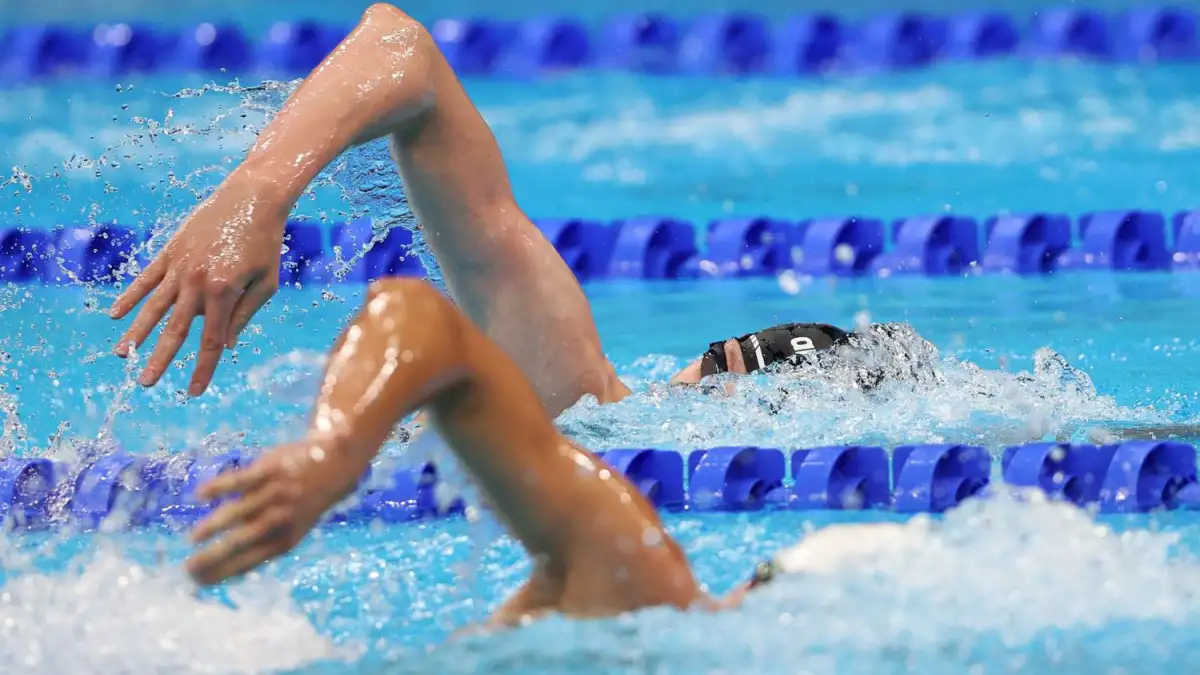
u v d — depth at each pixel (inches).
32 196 912.9
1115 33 1344.7
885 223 894.4
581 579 237.3
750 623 239.9
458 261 436.1
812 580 261.3
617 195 978.7
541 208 947.3
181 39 1347.2
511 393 226.8
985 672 225.9
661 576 240.5
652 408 487.8
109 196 903.7
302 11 1558.8
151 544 388.8
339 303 729.0
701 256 858.1
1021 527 293.6
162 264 359.6
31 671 252.8
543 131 1174.3
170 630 277.0
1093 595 261.9
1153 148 1044.5
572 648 231.0
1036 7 1473.9
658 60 1385.3
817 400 510.6
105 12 1526.8
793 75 1343.5
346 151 435.5
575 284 453.1
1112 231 824.3
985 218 885.8
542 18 1499.8
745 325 712.4
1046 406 521.3
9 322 693.9
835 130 1149.1
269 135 384.8
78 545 390.3
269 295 369.7
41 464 453.4
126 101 1209.4
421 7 1574.8
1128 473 427.5
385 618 299.3
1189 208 885.2
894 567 266.8
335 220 794.2
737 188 989.2
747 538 394.6
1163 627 247.6
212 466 449.1
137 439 496.4
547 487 231.9
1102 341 649.0
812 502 437.7
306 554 363.3
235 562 189.3
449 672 228.8
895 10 1496.1
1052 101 1200.8
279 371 589.3
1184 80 1251.2
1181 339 649.0
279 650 266.7
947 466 449.7
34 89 1273.4
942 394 527.8
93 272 798.5
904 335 539.2
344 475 195.3
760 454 453.4
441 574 339.0
